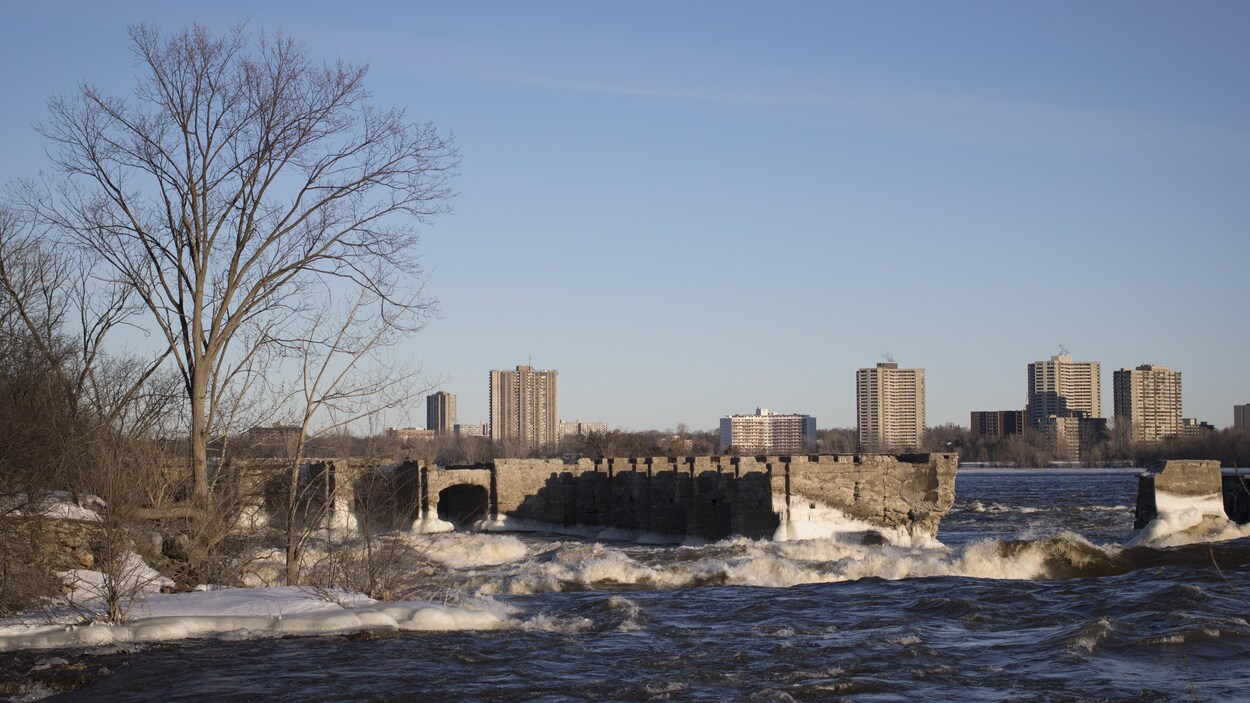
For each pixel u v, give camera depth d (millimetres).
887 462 49875
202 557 26172
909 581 30750
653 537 55094
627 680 19156
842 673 19766
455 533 58031
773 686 18844
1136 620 24094
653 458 56125
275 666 19453
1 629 21109
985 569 32438
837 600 27953
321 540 30422
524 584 31281
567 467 65062
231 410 28219
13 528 22828
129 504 23266
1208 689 18438
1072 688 18625
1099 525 68062
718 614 26219
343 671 19203
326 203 31125
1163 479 45625
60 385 26250
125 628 21438
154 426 28141
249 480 28312
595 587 31594
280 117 30391
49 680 18406
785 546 39375
